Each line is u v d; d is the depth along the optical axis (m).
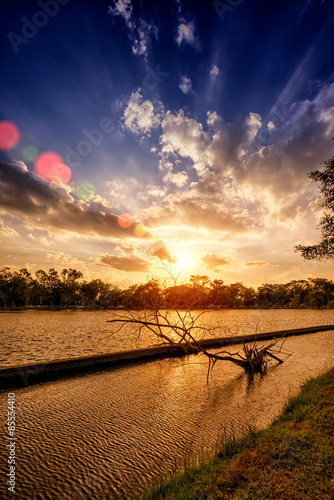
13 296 104.88
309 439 4.38
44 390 9.65
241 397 8.83
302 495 3.02
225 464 4.18
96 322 46.31
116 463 5.10
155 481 4.52
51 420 7.10
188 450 5.52
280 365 13.88
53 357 16.50
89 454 5.43
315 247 12.91
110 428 6.62
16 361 15.23
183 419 7.10
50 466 5.00
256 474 3.58
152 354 15.16
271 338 24.23
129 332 30.73
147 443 5.84
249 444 4.79
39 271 111.38
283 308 136.75
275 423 5.94
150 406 8.09
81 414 7.49
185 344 13.01
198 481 3.79
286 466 3.67
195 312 82.62
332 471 3.40
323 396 6.99
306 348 19.17
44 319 53.53
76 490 4.34
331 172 12.16
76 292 113.69
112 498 4.14
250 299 147.25
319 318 64.69
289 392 9.26
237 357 16.05
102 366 12.93
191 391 9.52
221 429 6.44
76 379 11.00
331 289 128.75
